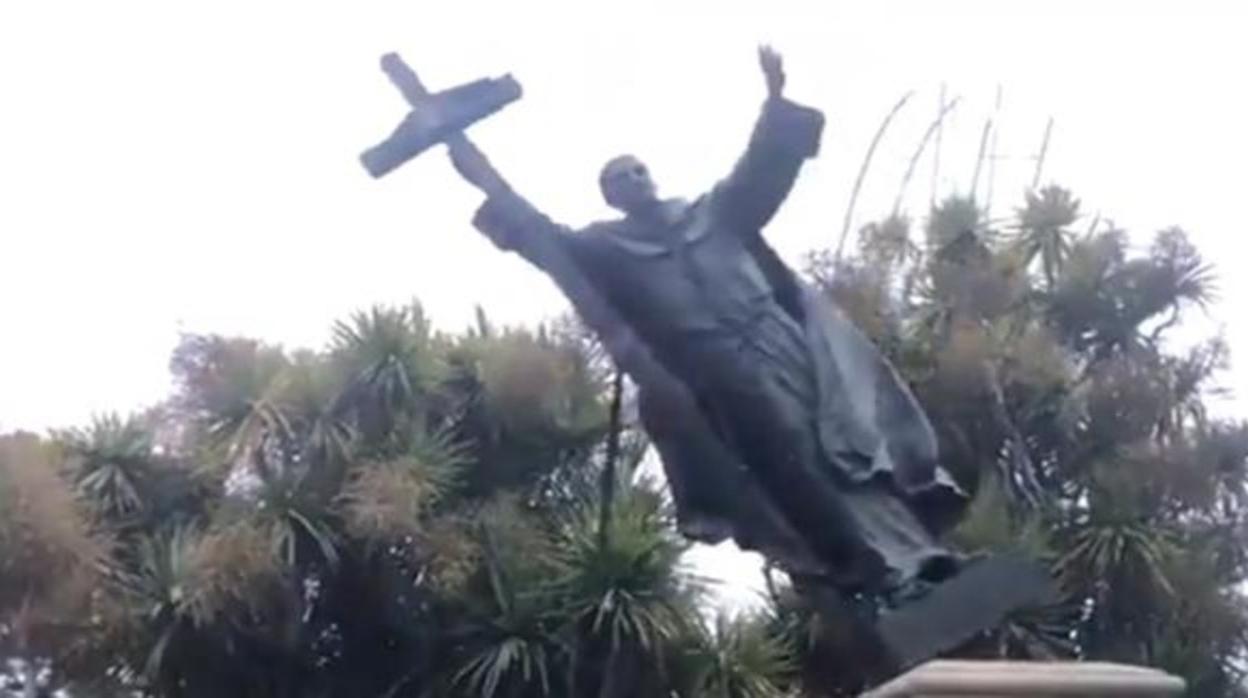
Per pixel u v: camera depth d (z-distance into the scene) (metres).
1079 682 9.59
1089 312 24.05
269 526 20.81
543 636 20.25
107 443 21.42
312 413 21.28
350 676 21.22
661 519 20.27
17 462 19.94
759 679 19.94
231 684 21.12
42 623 20.12
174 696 21.12
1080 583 21.89
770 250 10.82
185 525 21.52
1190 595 22.09
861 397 10.62
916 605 10.26
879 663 10.34
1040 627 17.34
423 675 20.97
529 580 20.53
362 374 21.42
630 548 19.95
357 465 21.14
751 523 10.59
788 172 10.68
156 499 21.55
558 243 10.75
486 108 10.74
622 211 10.79
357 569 21.00
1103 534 21.80
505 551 20.77
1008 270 23.64
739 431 10.57
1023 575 10.31
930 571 10.32
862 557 10.40
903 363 22.77
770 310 10.66
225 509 21.23
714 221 10.78
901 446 10.68
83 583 20.14
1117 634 22.02
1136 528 21.83
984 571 10.30
